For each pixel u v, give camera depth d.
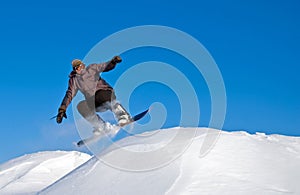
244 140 6.90
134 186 5.96
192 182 5.71
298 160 6.54
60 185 6.79
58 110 7.13
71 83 7.26
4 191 8.81
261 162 6.30
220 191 5.52
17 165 10.43
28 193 8.45
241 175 5.90
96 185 6.30
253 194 5.48
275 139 7.48
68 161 10.46
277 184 5.78
